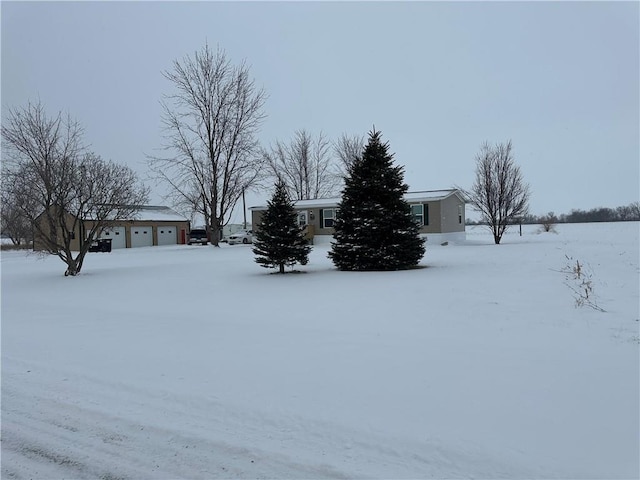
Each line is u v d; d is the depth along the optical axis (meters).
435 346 6.63
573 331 7.23
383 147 18.44
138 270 19.89
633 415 4.21
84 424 4.56
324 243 33.72
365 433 4.06
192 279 16.17
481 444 3.79
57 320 9.87
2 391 5.50
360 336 7.40
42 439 4.31
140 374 5.88
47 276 19.08
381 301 10.42
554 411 4.32
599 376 5.20
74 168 19.08
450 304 9.68
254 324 8.66
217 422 4.43
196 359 6.43
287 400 4.84
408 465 3.56
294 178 48.00
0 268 23.84
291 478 3.47
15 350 7.32
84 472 3.74
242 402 4.84
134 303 11.90
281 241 16.84
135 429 4.40
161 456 3.91
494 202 29.06
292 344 7.03
